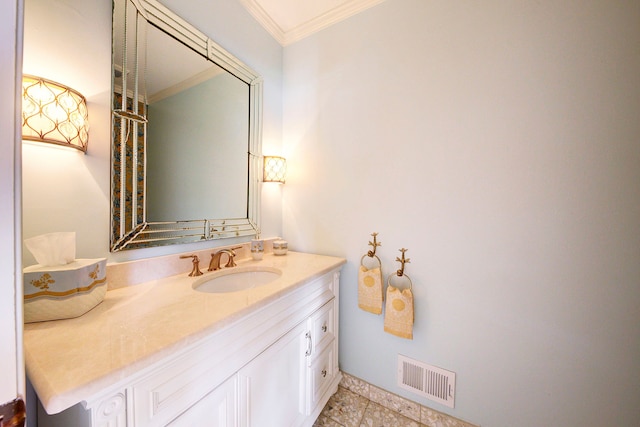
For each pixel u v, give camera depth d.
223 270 1.10
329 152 1.46
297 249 1.60
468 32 1.06
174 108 1.01
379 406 1.29
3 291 0.33
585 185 0.87
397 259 1.25
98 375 0.40
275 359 0.85
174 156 1.02
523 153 0.97
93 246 0.77
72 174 0.73
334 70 1.43
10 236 0.33
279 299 0.85
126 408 0.47
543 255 0.95
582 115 0.87
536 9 0.93
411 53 1.20
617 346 0.85
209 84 1.15
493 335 1.05
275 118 1.58
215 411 0.64
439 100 1.13
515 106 0.98
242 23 1.33
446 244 1.13
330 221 1.46
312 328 1.08
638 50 0.79
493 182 1.03
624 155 0.82
